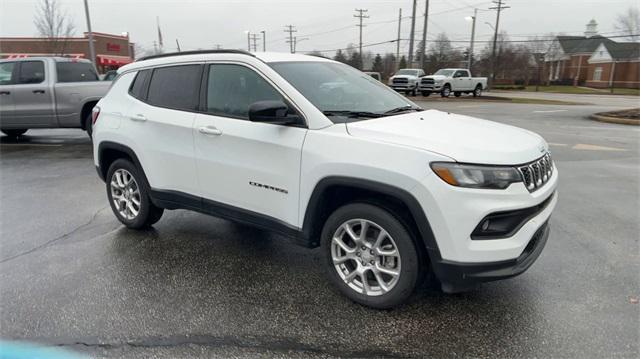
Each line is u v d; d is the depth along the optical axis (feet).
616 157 29.63
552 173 11.31
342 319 10.32
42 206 18.86
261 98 11.93
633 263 13.15
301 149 10.85
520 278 12.21
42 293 11.50
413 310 10.66
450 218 9.17
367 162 9.82
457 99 98.12
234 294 11.45
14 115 32.24
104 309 10.76
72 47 126.62
